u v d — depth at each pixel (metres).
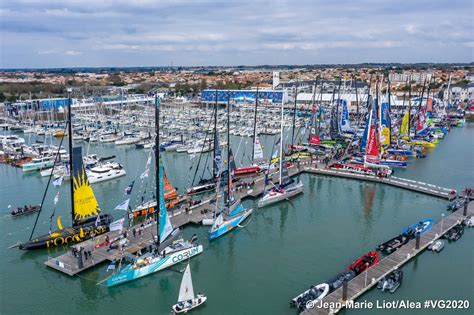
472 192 88.81
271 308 50.56
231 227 74.06
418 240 62.72
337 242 69.38
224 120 192.50
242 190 94.00
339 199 92.00
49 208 87.94
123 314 50.47
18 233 74.50
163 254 60.47
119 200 93.06
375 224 77.06
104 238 67.81
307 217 81.19
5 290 55.50
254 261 62.91
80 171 69.19
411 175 110.00
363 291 52.34
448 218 75.62
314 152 131.50
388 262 59.28
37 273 59.62
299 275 58.50
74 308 51.69
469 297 52.56
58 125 183.12
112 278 55.12
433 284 55.47
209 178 109.19
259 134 173.25
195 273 59.47
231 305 51.31
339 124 151.25
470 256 63.19
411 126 167.50
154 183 105.19
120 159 133.00
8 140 149.12
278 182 100.69
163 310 51.25
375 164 109.06
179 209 81.69
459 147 145.88
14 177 113.44
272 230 74.81
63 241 66.88
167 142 148.25
